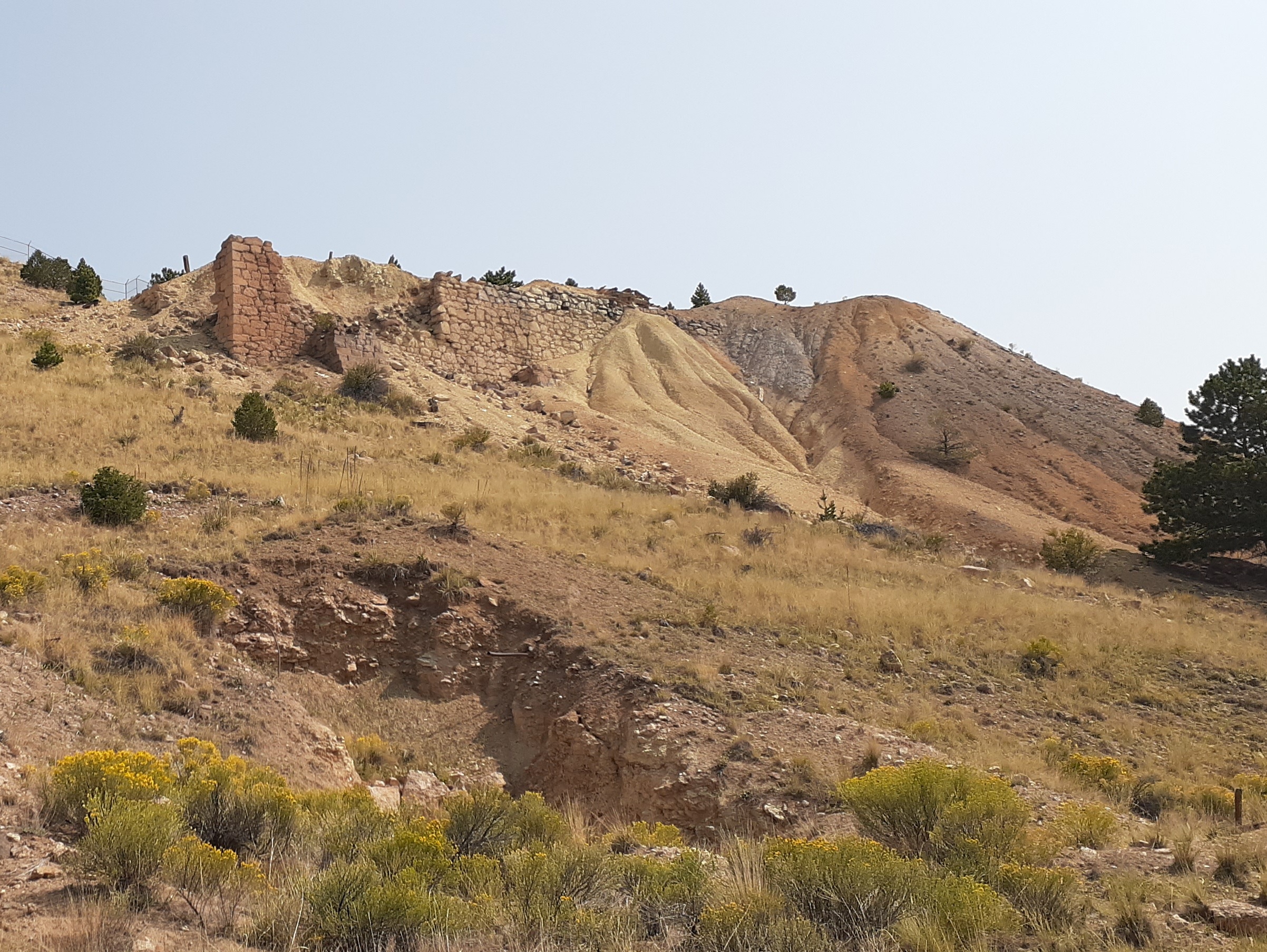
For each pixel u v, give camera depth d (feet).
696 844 43.62
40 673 43.98
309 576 63.67
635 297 208.64
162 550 64.85
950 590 90.53
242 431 102.12
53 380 106.63
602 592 71.92
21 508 71.36
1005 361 220.23
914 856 34.45
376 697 58.23
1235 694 72.28
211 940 24.61
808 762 48.01
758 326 222.48
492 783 53.42
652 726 51.88
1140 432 194.08
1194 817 43.27
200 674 49.88
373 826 34.53
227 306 136.46
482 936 26.73
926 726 55.31
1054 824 40.29
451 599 64.08
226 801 32.71
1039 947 27.45
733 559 89.66
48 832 30.40
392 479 94.99
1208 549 129.90
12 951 22.07
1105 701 67.67
